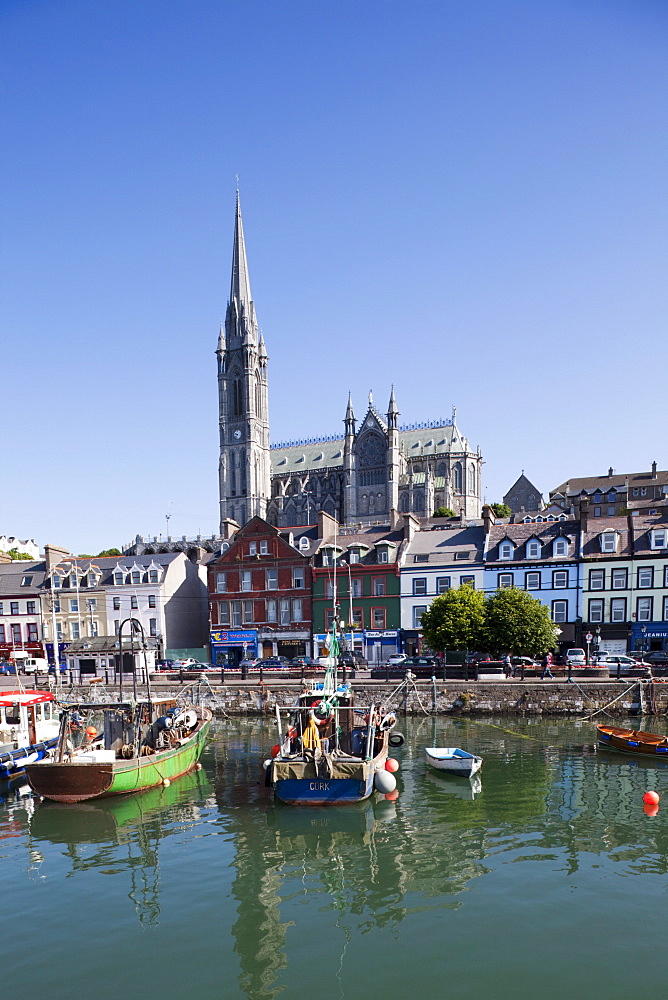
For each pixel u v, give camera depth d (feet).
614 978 45.85
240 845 72.54
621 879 61.00
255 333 598.34
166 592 244.63
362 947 50.60
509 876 62.13
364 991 45.06
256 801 88.69
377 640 217.36
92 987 46.57
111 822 81.56
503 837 72.28
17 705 123.24
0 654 247.09
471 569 210.18
